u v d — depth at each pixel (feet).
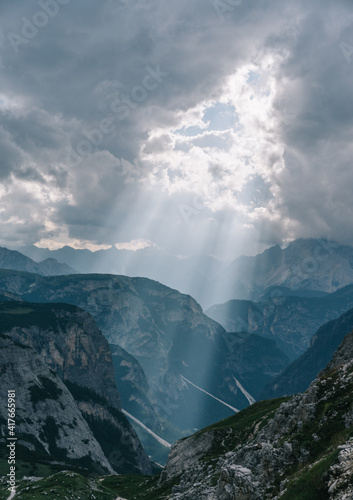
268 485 153.38
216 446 399.03
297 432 174.91
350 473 104.27
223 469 174.19
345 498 96.27
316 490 111.55
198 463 377.30
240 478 159.84
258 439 258.57
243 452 215.92
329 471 112.78
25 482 361.92
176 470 409.08
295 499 113.60
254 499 148.97
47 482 334.24
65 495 304.30
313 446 158.10
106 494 341.62
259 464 184.96
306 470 128.88
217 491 173.47
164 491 361.10
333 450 134.21
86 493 322.14
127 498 392.68
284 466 158.71
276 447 184.34
